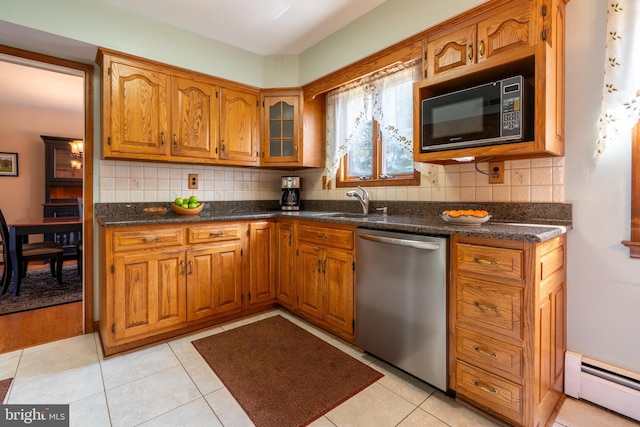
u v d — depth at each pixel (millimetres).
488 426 1409
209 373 1823
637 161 1473
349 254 2121
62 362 1940
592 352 1605
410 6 2072
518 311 1329
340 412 1504
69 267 4402
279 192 3545
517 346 1337
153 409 1516
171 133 2508
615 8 1472
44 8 1981
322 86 2834
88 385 1702
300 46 2883
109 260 1997
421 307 1671
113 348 2029
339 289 2203
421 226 1664
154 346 2150
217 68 2752
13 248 3123
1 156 4742
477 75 1730
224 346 2146
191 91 2615
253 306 2707
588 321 1615
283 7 2295
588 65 1604
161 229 2184
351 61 2496
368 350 1984
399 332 1786
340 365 1911
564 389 1654
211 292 2430
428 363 1649
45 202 4977
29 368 1872
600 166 1576
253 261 2680
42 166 5039
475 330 1473
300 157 3018
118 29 2256
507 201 1898
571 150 1660
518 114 1533
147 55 2387
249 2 2230
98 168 2434
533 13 1561
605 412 1521
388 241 1794
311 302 2451
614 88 1481
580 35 1624
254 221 2680
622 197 1522
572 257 1655
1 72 3412
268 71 3045
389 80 2404
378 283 1905
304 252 2508
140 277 2107
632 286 1503
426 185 2340
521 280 1318
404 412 1503
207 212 3000
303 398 1602
